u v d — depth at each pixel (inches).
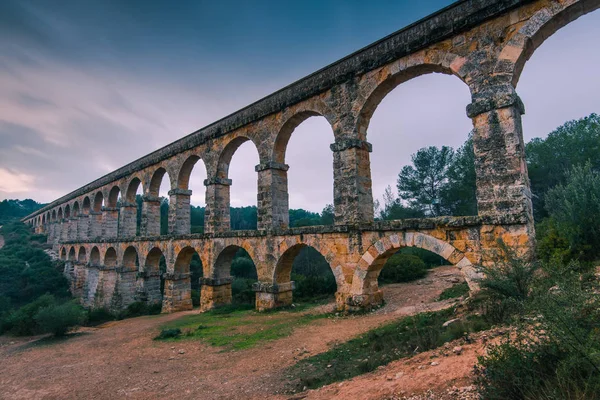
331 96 737.0
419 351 345.4
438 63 575.8
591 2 447.5
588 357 171.3
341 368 384.8
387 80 647.8
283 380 386.9
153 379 466.0
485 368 221.6
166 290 1141.1
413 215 1614.2
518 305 308.5
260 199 874.1
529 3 488.4
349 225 664.4
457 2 552.4
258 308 845.2
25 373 597.3
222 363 494.9
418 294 855.1
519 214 458.3
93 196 1838.1
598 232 564.4
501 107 496.4
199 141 1084.5
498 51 510.9
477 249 494.3
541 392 181.0
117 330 927.7
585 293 208.4
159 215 1332.4
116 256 1518.2
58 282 2000.5
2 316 1334.9
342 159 697.0
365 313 649.6
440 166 1572.3
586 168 703.7
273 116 866.8
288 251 798.5
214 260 975.0
